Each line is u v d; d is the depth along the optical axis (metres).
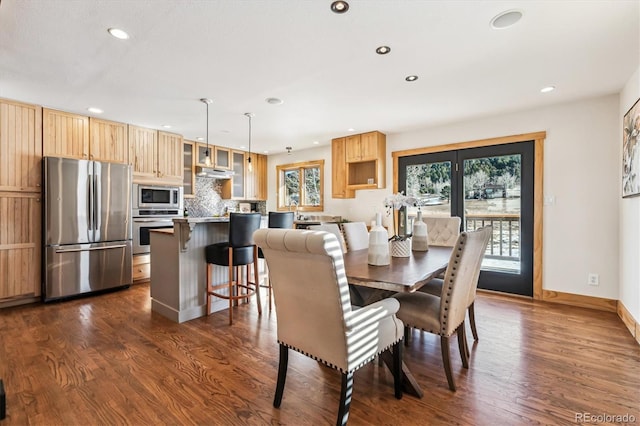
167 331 2.90
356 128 4.70
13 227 3.58
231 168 6.26
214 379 2.08
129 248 4.37
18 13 1.94
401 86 3.09
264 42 2.29
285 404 1.82
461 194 4.38
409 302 2.11
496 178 4.14
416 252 2.82
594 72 2.79
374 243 2.19
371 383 2.05
